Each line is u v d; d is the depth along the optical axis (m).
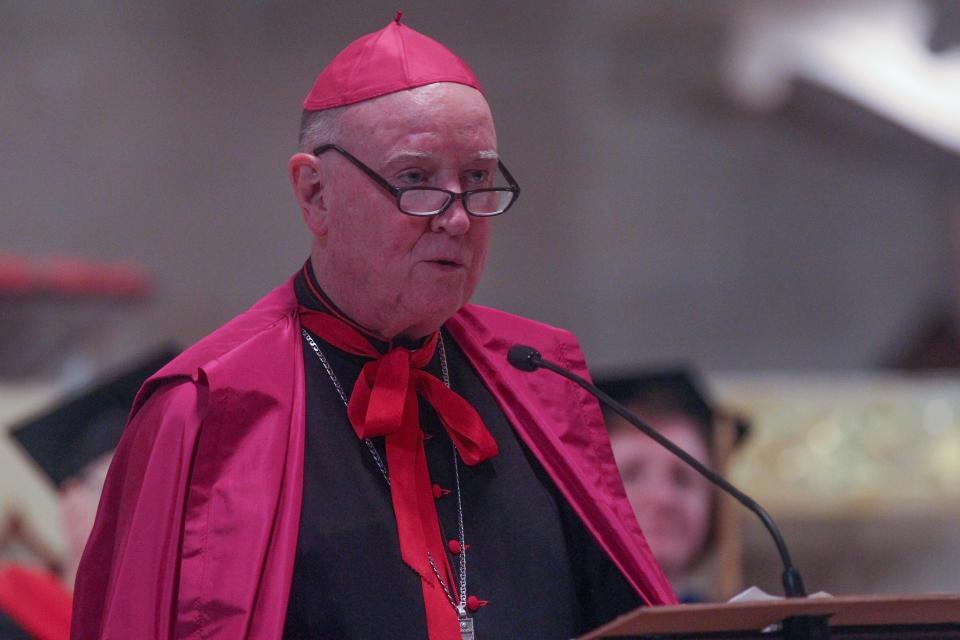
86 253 32.06
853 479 19.75
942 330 35.66
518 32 34.59
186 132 32.78
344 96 7.84
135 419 7.79
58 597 13.16
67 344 23.98
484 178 7.92
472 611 7.74
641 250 35.00
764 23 33.62
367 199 7.66
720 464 17.55
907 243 36.00
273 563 7.19
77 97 32.47
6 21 32.41
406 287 7.73
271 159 33.06
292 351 7.97
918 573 19.50
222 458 7.41
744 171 35.72
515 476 8.32
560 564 8.12
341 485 7.70
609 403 8.26
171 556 7.21
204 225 32.56
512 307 34.22
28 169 32.19
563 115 34.88
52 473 13.38
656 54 34.66
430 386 8.18
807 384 20.12
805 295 35.69
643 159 35.19
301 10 33.47
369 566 7.54
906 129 34.41
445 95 7.72
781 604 6.13
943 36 32.62
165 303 32.00
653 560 8.32
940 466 19.81
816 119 35.50
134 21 32.84
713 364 35.00
